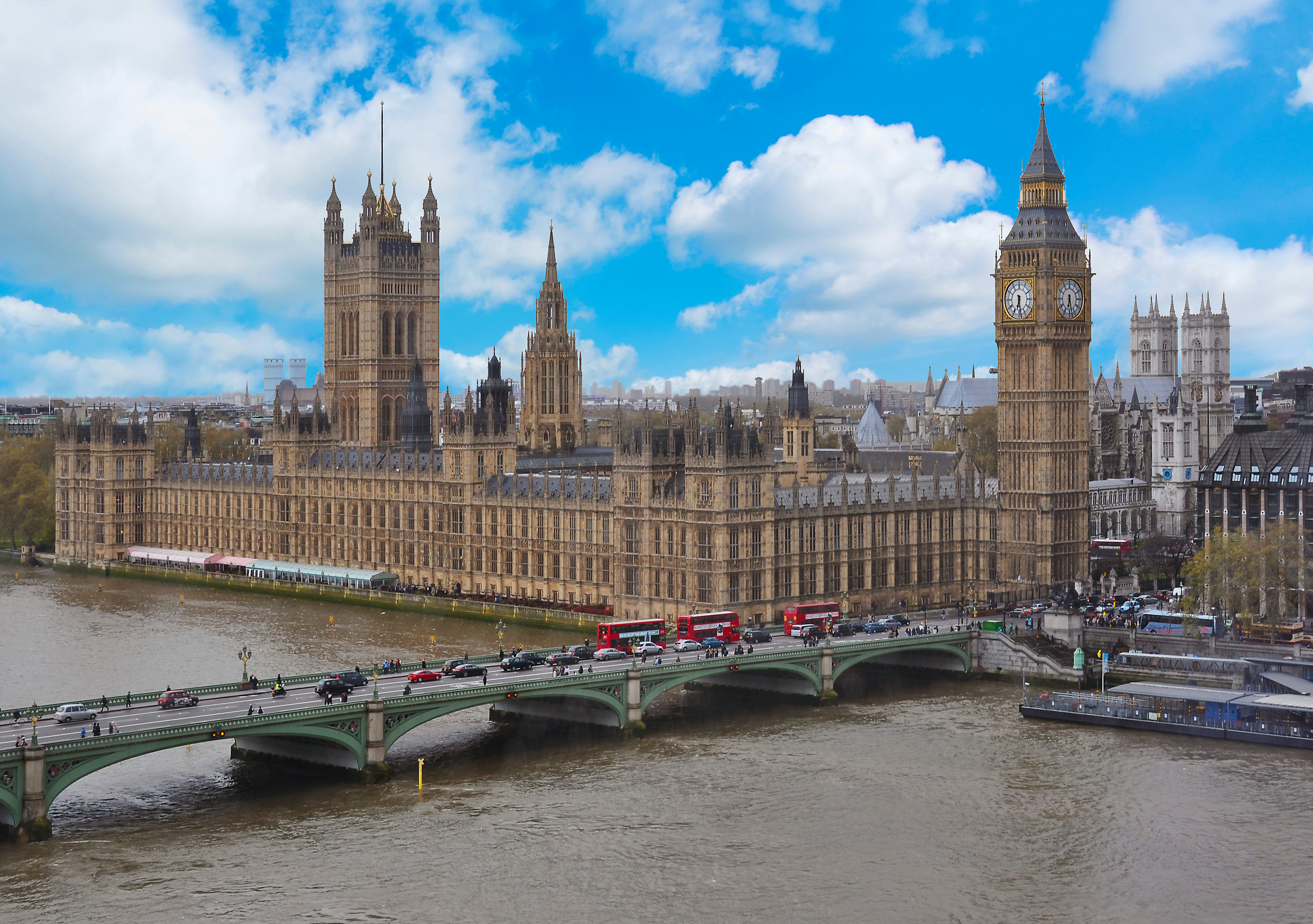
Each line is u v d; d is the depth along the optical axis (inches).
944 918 5895.7
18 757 6461.6
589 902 6013.8
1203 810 7091.5
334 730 7317.9
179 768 7780.5
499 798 7258.9
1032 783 7519.7
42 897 5964.6
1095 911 5974.4
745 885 6200.8
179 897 5999.0
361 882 6181.1
